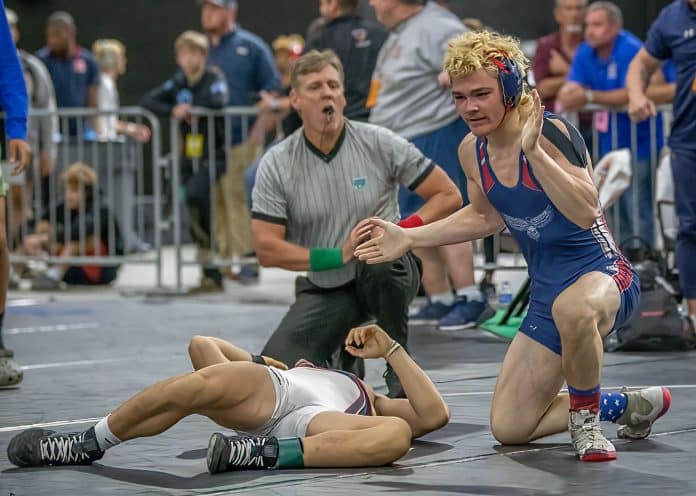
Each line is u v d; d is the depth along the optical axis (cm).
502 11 1922
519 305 928
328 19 1016
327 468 484
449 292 977
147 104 1306
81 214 1330
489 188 506
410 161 642
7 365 705
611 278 501
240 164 1298
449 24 980
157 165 1286
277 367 548
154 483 465
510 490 448
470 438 543
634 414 522
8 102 725
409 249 531
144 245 1655
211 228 1277
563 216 496
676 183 858
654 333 794
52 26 1477
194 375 481
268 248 635
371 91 979
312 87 629
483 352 815
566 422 526
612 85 1088
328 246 650
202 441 543
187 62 1283
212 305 1157
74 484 466
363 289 639
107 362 810
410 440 495
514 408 520
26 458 493
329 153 643
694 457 496
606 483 456
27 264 1423
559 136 489
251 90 1353
